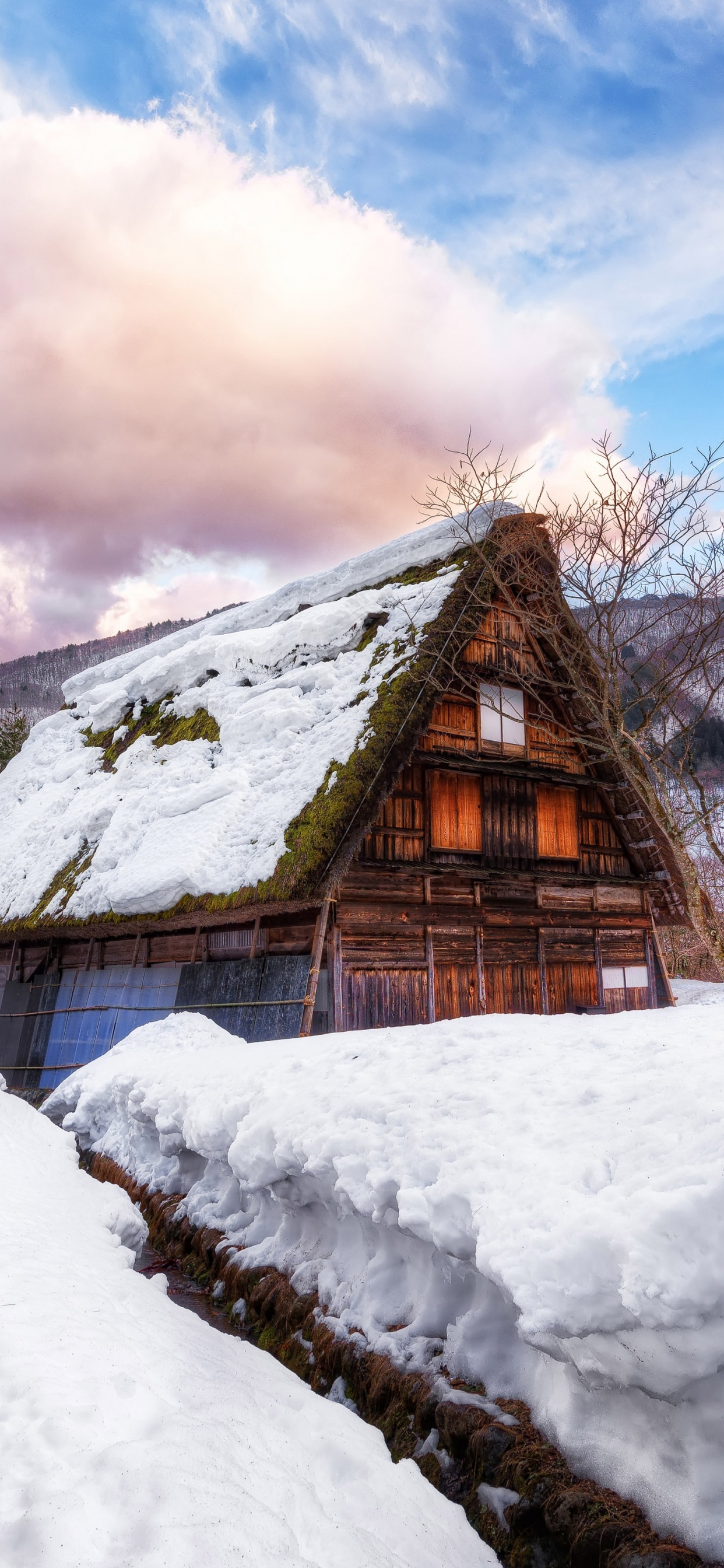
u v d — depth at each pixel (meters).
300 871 8.64
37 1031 13.50
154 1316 3.49
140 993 11.67
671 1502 2.36
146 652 18.48
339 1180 3.82
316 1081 4.96
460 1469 2.94
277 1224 5.07
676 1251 2.29
